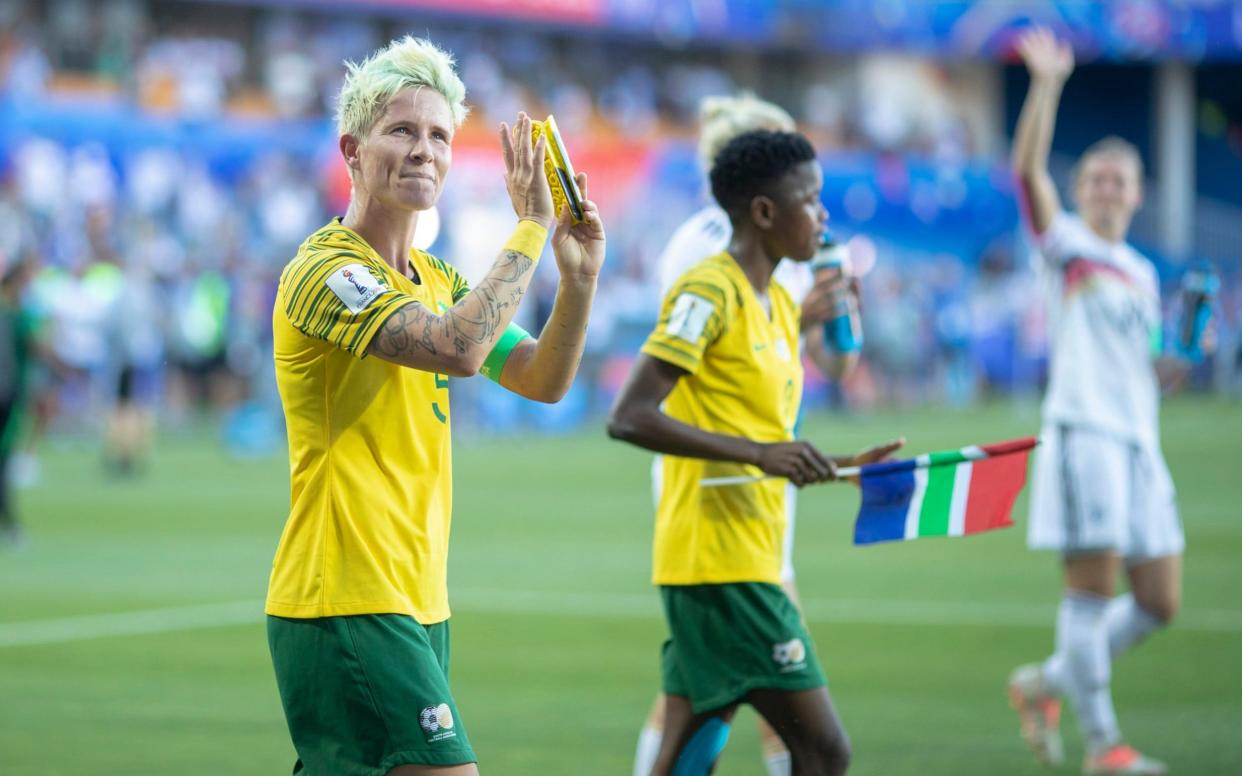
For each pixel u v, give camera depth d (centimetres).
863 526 1252
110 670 2212
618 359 7750
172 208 7356
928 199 10169
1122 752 1680
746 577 1254
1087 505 1747
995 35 10700
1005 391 9831
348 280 980
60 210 6988
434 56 1028
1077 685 1695
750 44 10131
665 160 9162
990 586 3020
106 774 1659
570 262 1054
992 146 11806
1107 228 1833
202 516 4116
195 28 8600
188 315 6650
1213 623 2572
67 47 7844
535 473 5341
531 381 1084
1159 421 7769
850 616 2669
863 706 1997
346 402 999
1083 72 12975
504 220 7681
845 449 5666
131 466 5181
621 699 2045
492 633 2520
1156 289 1848
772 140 1288
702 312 1262
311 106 8456
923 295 9219
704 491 1268
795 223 1288
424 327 969
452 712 990
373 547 995
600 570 3209
